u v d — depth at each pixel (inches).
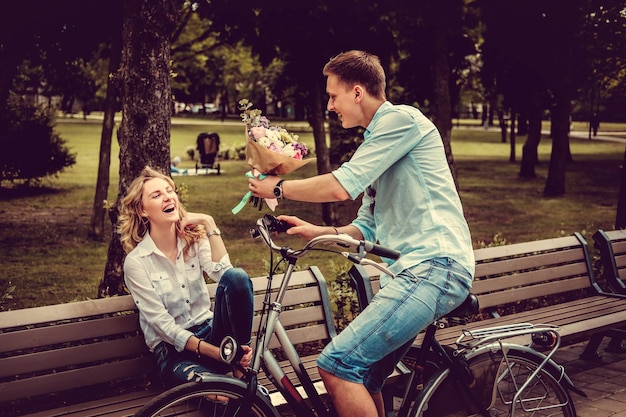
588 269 222.4
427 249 116.3
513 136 1240.8
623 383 194.1
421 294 114.2
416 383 130.7
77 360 131.4
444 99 533.3
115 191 743.7
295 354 121.4
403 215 118.9
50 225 533.6
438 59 533.3
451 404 128.3
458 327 186.2
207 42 748.6
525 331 130.5
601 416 171.6
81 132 1662.2
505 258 229.0
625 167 352.5
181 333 127.7
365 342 114.2
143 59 234.2
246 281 123.9
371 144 116.6
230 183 851.4
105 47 523.5
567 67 689.0
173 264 135.7
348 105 121.2
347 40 493.0
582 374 201.5
